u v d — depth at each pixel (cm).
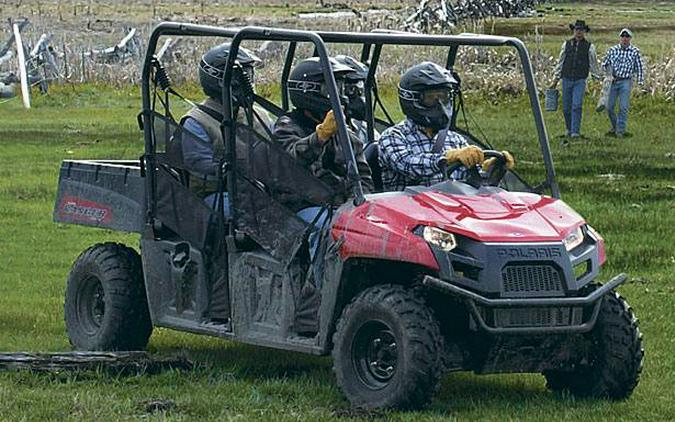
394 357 1114
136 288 1355
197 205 1288
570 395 1198
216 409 1120
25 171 2844
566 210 1187
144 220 1335
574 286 1125
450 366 1135
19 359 1235
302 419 1082
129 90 4838
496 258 1105
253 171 1240
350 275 1162
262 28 1223
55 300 1636
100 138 3462
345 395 1131
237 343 1420
